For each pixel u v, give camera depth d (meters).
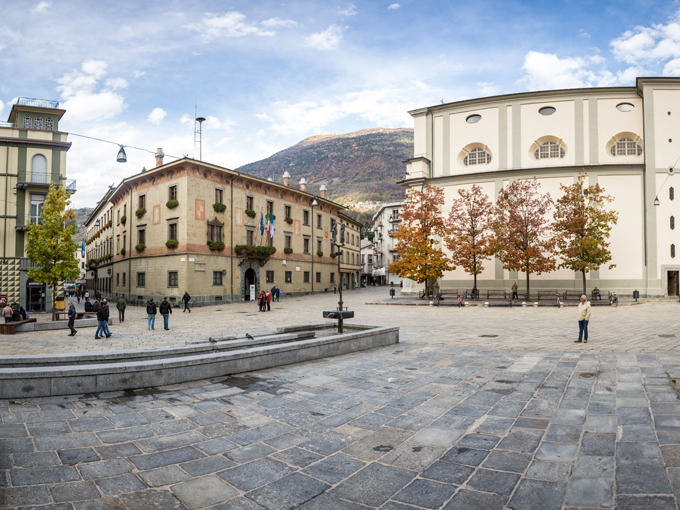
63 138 31.22
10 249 29.22
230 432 5.60
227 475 4.38
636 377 8.12
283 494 3.99
